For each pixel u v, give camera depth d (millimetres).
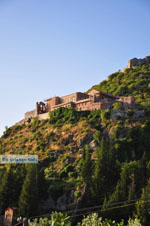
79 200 136375
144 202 115125
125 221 119125
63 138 180625
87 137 173875
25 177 147875
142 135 171000
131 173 144000
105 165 137625
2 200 140625
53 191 143250
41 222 73062
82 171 142500
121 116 183875
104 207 119812
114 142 165375
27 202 131250
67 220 51062
